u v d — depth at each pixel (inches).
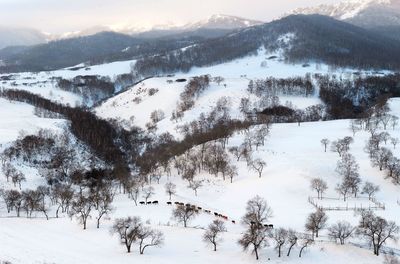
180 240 5718.5
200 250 5364.2
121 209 7549.2
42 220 6776.6
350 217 6806.1
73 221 6560.0
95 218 6747.1
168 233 5974.4
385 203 7755.9
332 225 5890.8
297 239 5467.5
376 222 5452.8
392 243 5615.2
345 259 5054.1
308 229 5871.1
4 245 5255.9
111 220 6628.9
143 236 5275.6
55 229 6235.2
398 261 4918.8
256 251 5036.9
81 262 4798.2
